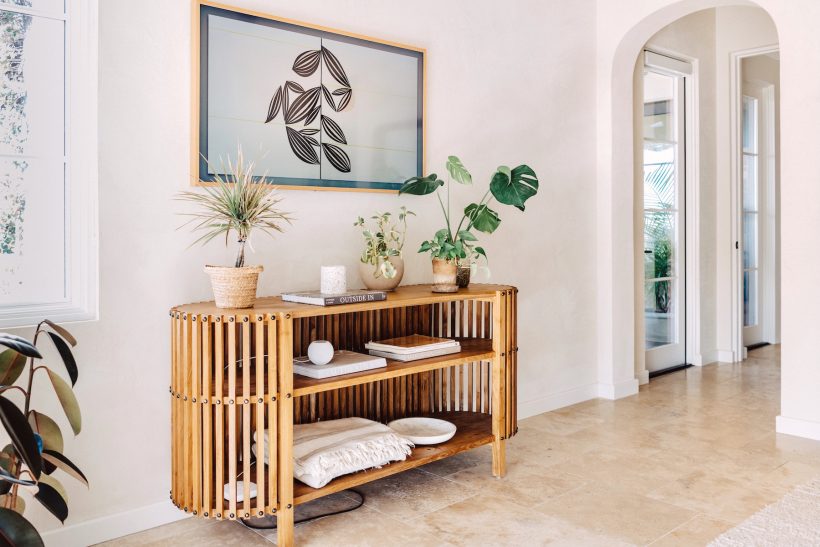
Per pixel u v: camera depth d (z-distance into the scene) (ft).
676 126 15.81
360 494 8.41
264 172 8.29
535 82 11.85
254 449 7.90
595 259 13.20
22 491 6.57
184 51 7.63
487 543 7.00
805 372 10.59
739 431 10.95
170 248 7.59
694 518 7.55
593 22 12.96
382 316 9.43
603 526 7.37
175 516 7.71
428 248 9.02
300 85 8.59
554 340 12.39
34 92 6.78
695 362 16.33
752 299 18.84
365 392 9.28
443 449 8.33
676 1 11.79
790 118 10.55
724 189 16.69
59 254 6.98
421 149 10.02
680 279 16.12
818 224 10.36
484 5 11.00
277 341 6.82
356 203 9.30
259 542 7.14
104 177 7.09
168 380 7.63
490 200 11.17
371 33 9.44
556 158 12.29
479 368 10.52
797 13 10.41
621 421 11.57
